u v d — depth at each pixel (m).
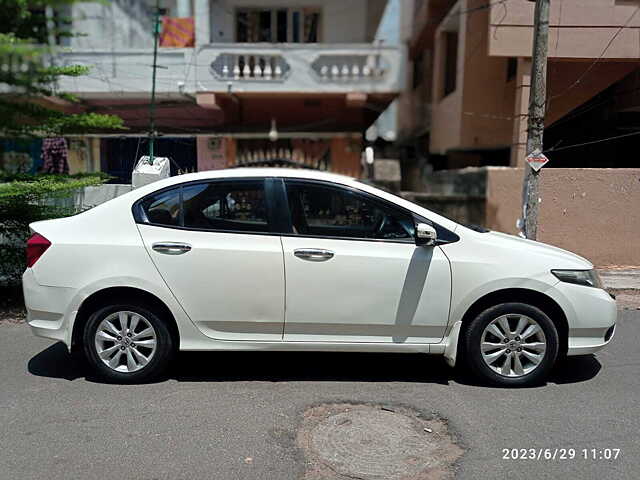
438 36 13.65
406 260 3.93
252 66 11.52
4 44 4.78
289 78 11.23
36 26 5.57
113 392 3.96
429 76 15.60
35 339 5.23
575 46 9.07
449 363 4.04
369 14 12.59
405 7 15.68
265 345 4.01
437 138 13.87
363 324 3.97
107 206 4.12
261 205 4.06
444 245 3.98
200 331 4.01
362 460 3.06
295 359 4.69
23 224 6.34
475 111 11.39
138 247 3.97
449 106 12.52
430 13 13.77
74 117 6.08
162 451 3.14
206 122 12.41
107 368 4.08
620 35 9.02
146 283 3.93
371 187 4.14
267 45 11.15
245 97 11.78
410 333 4.00
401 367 4.51
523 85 9.25
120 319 4.06
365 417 3.58
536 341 4.04
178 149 11.47
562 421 3.54
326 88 11.30
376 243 3.99
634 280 7.89
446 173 11.32
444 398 3.88
